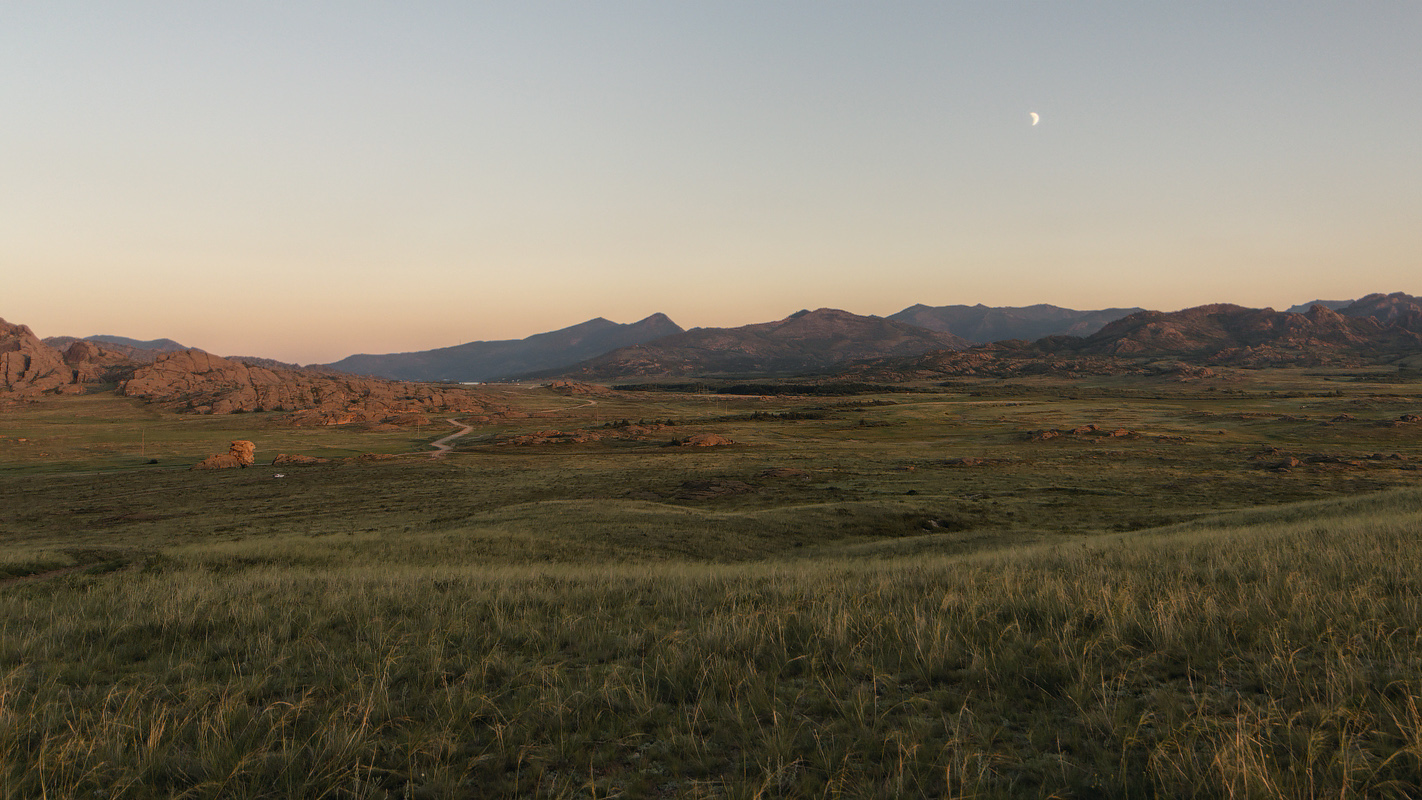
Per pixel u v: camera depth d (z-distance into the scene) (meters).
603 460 109.56
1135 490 65.06
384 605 12.40
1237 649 7.54
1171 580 11.12
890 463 94.06
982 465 90.56
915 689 7.19
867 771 5.53
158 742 6.28
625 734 6.43
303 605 12.59
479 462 108.69
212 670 8.66
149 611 12.15
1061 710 6.48
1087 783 5.14
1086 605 9.46
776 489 70.44
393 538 33.72
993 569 15.29
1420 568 10.73
